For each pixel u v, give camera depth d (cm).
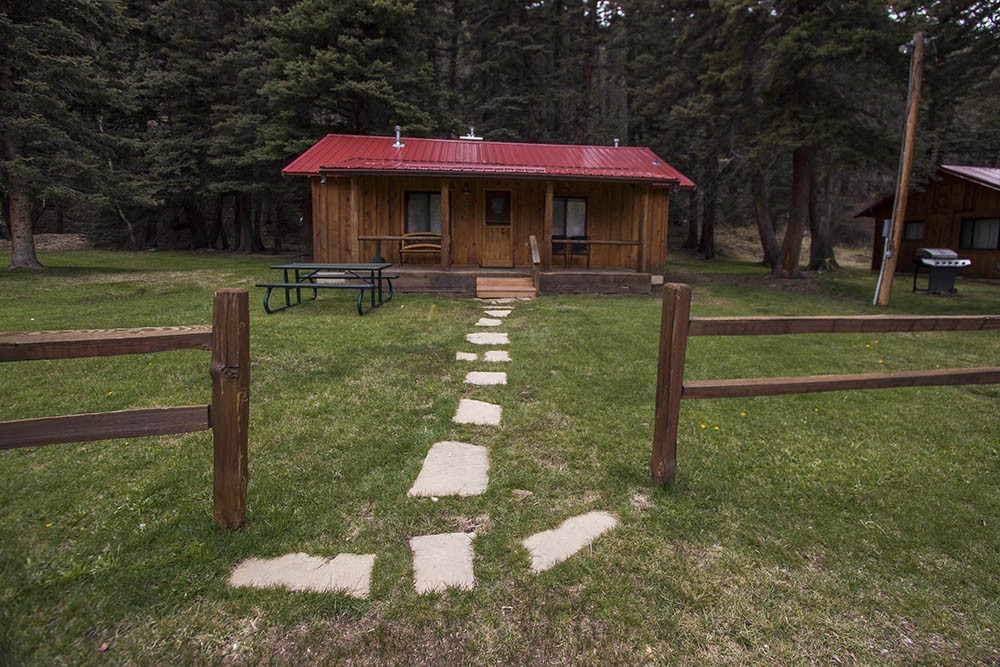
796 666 188
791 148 1280
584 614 208
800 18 1181
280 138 1798
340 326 724
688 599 217
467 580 223
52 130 1266
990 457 367
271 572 225
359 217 1220
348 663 184
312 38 1708
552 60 2470
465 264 1297
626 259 1339
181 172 2206
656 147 1830
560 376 520
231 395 237
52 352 207
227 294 229
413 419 399
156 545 240
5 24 1198
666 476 302
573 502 287
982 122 2300
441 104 2256
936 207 1870
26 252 1423
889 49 1126
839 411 454
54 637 190
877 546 259
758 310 1011
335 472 315
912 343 736
